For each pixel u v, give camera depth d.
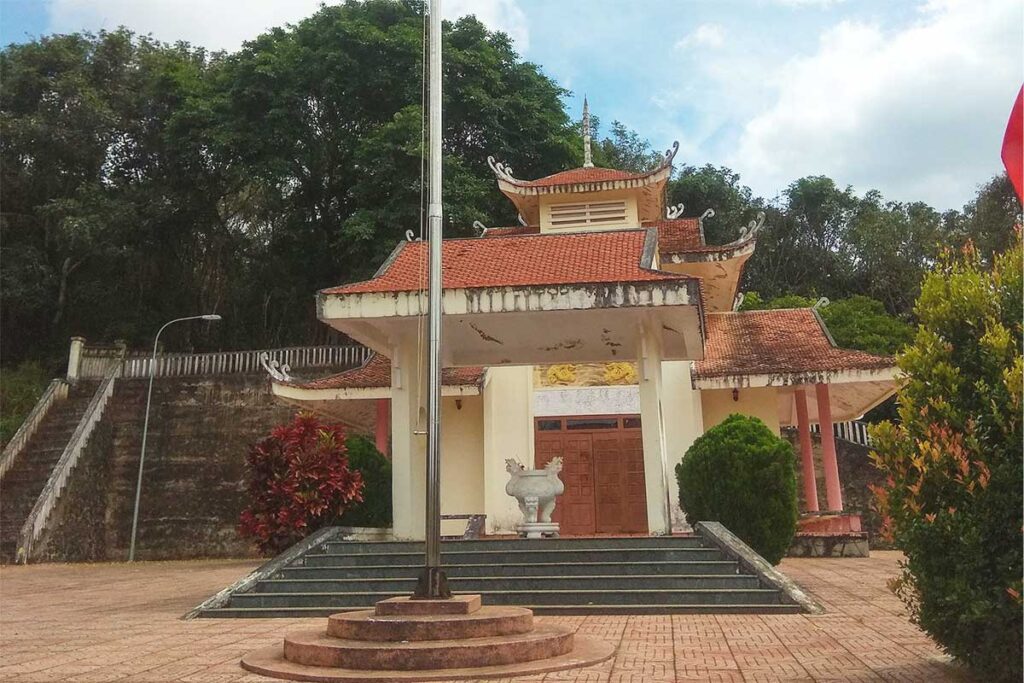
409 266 14.59
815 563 17.28
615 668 6.50
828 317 34.66
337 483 13.39
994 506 5.50
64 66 40.88
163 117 41.25
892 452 6.11
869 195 51.47
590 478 20.25
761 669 6.39
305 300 40.91
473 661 6.45
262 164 36.22
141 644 8.35
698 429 20.16
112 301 39.84
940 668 6.29
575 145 37.09
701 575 10.55
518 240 15.38
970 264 6.46
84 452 27.97
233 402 30.39
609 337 15.27
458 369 20.70
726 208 50.22
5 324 38.97
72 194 40.72
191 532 28.33
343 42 36.06
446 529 20.23
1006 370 5.54
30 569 22.73
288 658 6.92
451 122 35.75
